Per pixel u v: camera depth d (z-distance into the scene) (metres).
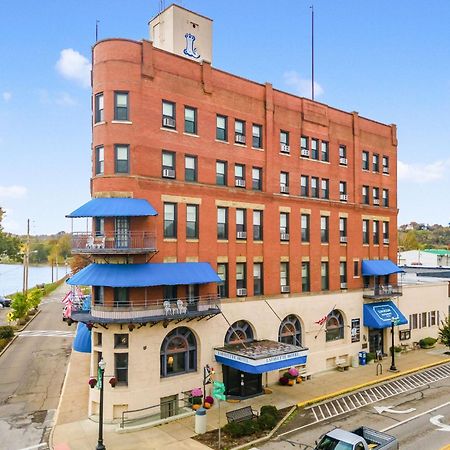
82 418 27.91
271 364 29.36
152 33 37.34
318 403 31.36
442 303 52.94
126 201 28.19
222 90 33.84
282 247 37.31
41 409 29.44
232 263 33.56
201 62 32.69
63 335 53.78
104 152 29.02
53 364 40.44
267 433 25.75
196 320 30.83
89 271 28.36
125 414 27.23
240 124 35.16
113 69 29.09
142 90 29.53
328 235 41.31
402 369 40.16
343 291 41.84
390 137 48.69
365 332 43.53
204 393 29.47
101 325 27.64
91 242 28.34
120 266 28.17
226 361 30.72
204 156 32.44
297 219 38.59
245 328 34.44
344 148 43.69
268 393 32.81
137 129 29.16
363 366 41.25
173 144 30.83
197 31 36.47
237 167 34.75
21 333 55.00
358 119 45.00
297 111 39.31
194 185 31.61
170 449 23.70
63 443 24.38
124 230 28.94
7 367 39.56
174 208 30.84
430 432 25.80
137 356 27.86
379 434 21.27
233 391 32.28
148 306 28.25
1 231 101.38
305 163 39.62
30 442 24.45
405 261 98.94
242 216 34.88
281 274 37.34
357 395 33.19
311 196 40.06
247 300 34.25
